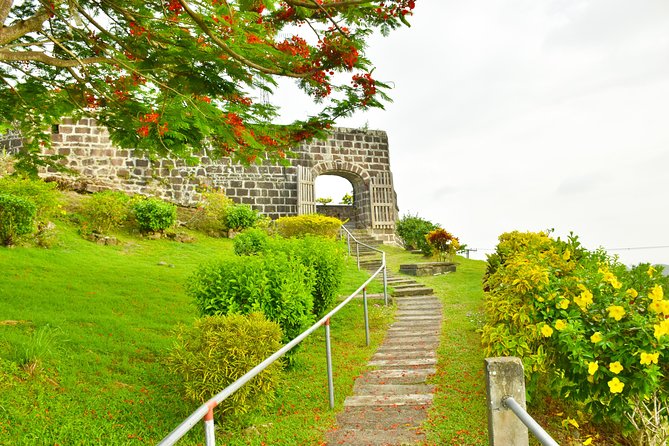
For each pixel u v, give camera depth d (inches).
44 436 181.0
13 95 305.1
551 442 75.6
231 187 861.2
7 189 523.8
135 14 243.9
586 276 206.2
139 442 185.8
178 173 835.4
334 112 276.4
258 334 211.9
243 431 202.2
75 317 307.4
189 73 248.1
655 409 175.6
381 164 953.5
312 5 226.8
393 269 654.5
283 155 308.0
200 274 279.9
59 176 733.3
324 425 206.1
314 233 743.7
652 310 172.6
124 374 245.1
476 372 256.4
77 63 248.8
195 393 201.3
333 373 275.0
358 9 234.4
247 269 275.1
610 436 197.8
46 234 522.0
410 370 272.2
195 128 273.6
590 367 167.5
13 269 407.5
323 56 242.4
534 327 193.8
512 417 108.7
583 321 186.9
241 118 270.8
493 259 398.9
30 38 287.1
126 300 372.8
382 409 220.4
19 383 214.4
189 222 772.6
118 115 295.0
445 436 186.1
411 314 414.9
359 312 418.9
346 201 1096.8
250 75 247.6
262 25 246.1
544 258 234.8
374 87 254.7
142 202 682.8
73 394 216.1
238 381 127.0
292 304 273.9
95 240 601.0
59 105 314.2
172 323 333.4
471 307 415.8
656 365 168.4
